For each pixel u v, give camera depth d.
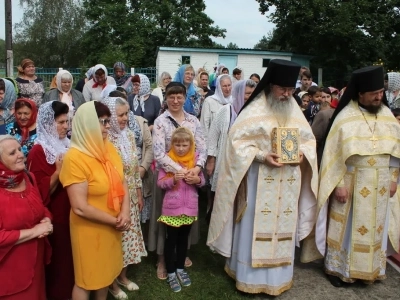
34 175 2.78
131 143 3.42
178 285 3.57
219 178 3.50
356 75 3.48
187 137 3.44
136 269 3.91
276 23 24.45
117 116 3.27
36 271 2.63
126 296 3.38
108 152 2.87
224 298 3.46
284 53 24.19
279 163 3.18
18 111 3.31
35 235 2.51
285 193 3.35
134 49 30.38
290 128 3.22
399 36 22.89
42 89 6.52
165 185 3.43
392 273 4.00
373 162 3.46
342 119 3.58
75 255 2.77
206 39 34.28
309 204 3.65
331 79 24.70
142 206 3.73
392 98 6.00
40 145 2.84
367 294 3.60
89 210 2.62
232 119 4.31
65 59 37.44
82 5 36.66
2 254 2.40
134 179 3.42
